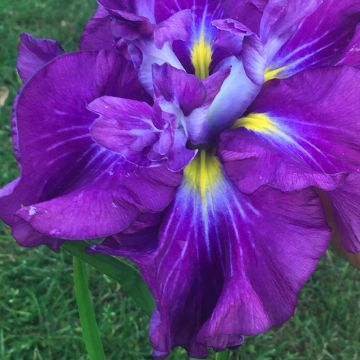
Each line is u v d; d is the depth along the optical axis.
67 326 0.40
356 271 0.44
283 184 0.17
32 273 0.43
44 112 0.17
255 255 0.18
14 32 0.59
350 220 0.18
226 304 0.17
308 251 0.17
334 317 0.42
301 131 0.18
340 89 0.18
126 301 0.41
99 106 0.17
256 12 0.19
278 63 0.19
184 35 0.18
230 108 0.19
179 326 0.18
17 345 0.39
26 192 0.17
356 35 0.19
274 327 0.17
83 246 0.22
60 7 0.62
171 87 0.17
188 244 0.18
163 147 0.17
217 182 0.18
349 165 0.17
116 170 0.18
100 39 0.20
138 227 0.18
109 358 0.38
